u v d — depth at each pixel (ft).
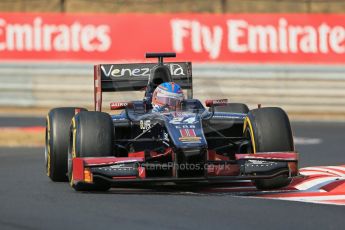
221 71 244.22
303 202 88.33
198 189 102.83
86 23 247.70
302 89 246.88
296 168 94.68
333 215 79.97
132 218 79.41
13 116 239.91
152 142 106.42
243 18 246.47
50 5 304.50
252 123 98.37
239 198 91.91
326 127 219.00
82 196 95.50
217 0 307.37
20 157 152.05
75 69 248.11
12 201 92.43
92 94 248.32
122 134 109.81
